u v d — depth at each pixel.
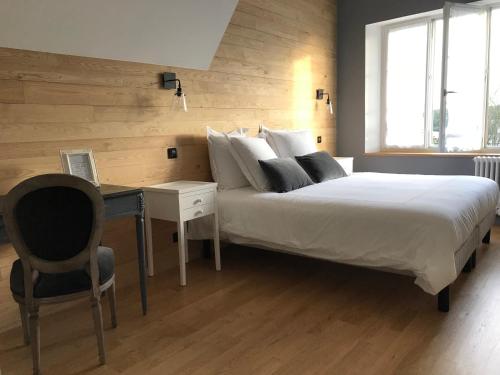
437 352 1.92
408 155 4.75
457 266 2.33
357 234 2.47
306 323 2.26
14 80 2.27
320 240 2.62
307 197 2.81
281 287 2.79
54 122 2.46
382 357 1.89
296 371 1.81
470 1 4.26
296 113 4.49
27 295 1.76
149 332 2.21
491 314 2.28
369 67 4.98
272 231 2.83
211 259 3.44
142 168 2.99
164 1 2.66
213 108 3.49
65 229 1.74
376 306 2.45
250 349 2.00
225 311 2.44
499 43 4.31
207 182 3.22
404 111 5.03
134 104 2.90
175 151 3.22
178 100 3.19
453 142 4.37
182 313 2.42
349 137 5.19
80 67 2.57
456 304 2.42
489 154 4.26
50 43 2.37
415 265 2.26
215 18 3.07
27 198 1.66
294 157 3.69
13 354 2.04
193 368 1.86
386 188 3.04
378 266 2.42
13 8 2.10
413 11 4.53
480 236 2.96
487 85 4.42
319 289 2.74
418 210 2.33
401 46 4.94
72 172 2.37
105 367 1.89
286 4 4.20
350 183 3.35
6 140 2.26
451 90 4.29
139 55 2.87
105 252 2.09
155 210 2.90
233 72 3.65
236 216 3.00
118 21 2.55
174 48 3.02
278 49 4.14
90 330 2.26
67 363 1.93
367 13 4.85
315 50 4.71
